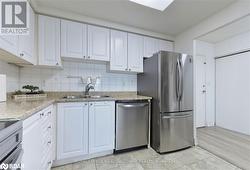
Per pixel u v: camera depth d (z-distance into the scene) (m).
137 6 2.03
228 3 1.95
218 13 2.15
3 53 1.31
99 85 2.72
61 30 2.12
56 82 2.42
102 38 2.41
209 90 3.76
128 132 2.25
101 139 2.08
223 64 3.57
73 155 1.91
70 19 2.20
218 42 3.66
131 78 3.01
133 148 2.36
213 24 2.24
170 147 2.29
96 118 2.05
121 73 2.92
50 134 1.69
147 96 2.61
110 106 2.15
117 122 2.17
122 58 2.58
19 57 1.49
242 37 3.11
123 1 1.92
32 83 2.28
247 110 3.06
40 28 2.01
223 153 2.21
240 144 2.56
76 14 2.21
